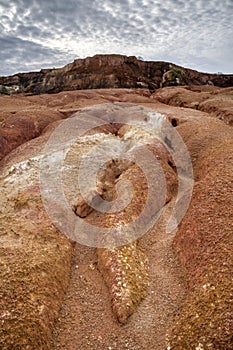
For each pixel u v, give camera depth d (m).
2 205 14.52
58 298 10.26
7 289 9.48
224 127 24.33
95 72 88.69
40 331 8.84
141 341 9.12
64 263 11.64
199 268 10.43
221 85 93.25
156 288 10.89
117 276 10.91
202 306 9.05
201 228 11.64
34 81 99.94
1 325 8.48
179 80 79.44
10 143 23.55
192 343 8.29
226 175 14.44
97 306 10.31
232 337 7.93
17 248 11.41
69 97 46.59
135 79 85.25
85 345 9.10
